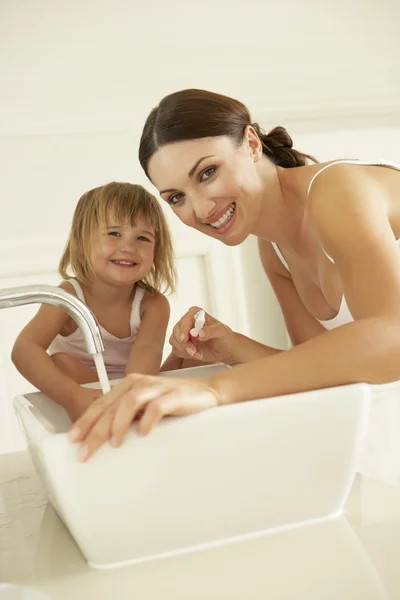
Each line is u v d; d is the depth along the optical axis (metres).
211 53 1.82
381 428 1.20
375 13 1.91
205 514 0.52
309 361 0.58
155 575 0.49
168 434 0.49
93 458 0.48
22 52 1.67
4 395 1.71
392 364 0.60
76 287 1.24
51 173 1.74
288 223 1.06
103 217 1.19
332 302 1.13
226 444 0.51
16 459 0.88
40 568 0.52
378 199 0.85
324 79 1.92
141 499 0.50
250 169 0.94
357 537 0.52
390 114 2.00
